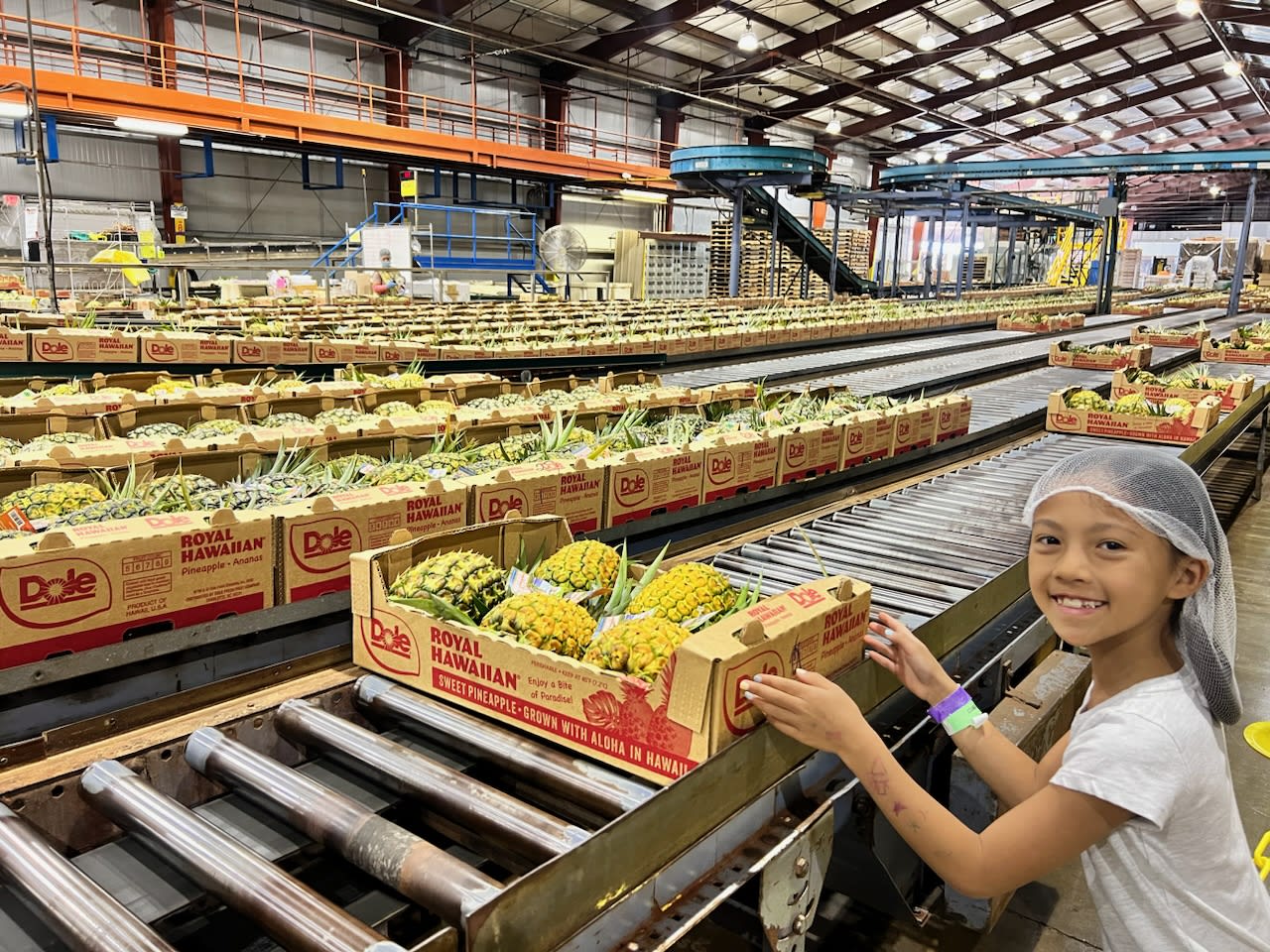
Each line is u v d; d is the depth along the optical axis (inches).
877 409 172.7
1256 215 1590.8
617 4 739.4
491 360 287.3
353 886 59.7
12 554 66.5
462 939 46.4
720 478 128.4
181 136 535.2
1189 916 50.7
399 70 697.0
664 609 70.2
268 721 69.5
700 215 1058.7
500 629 67.9
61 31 543.8
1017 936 104.3
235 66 626.5
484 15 729.6
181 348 240.1
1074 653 124.3
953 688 67.6
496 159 649.6
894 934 103.0
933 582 103.7
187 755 64.1
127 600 72.8
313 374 261.9
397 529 90.4
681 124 1001.5
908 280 1171.9
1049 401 216.1
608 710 60.6
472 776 67.4
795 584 102.3
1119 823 49.1
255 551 80.0
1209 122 1382.9
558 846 53.4
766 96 1027.3
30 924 52.3
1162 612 51.9
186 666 77.5
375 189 750.5
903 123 1195.9
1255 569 232.7
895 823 53.5
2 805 55.0
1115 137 1327.5
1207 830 49.7
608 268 920.3
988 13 853.8
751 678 58.5
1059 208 862.5
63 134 562.3
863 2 818.8
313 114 540.1
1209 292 895.1
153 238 493.7
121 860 57.6
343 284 523.2
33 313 321.1
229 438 114.0
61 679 69.9
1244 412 245.3
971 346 392.5
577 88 841.5
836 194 709.3
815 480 148.6
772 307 557.6
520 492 101.8
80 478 98.0
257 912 47.6
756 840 61.6
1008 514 137.3
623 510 114.5
